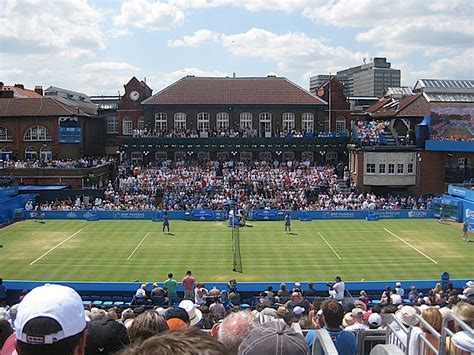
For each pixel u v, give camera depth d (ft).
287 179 246.47
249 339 16.28
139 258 151.33
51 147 279.08
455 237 178.40
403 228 193.36
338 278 98.99
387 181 247.91
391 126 281.33
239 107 293.84
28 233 183.32
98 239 175.11
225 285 110.83
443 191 249.75
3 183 238.89
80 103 359.46
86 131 295.69
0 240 172.76
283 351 15.74
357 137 267.39
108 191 232.73
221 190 238.27
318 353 19.80
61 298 15.15
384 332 38.40
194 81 302.25
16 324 14.90
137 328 24.11
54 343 14.71
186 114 294.05
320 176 252.42
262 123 296.30
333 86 298.56
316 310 71.82
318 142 276.62
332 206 222.69
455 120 247.91
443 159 248.73
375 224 200.85
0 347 28.68
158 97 294.05
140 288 101.71
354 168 256.93
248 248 163.22
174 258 151.53
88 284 109.19
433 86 357.61
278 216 210.79
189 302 45.03
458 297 76.54
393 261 148.05
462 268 140.97
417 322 32.30
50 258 150.82
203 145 277.85
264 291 102.89
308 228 193.88
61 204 221.66
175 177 251.80
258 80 305.12
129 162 276.82
